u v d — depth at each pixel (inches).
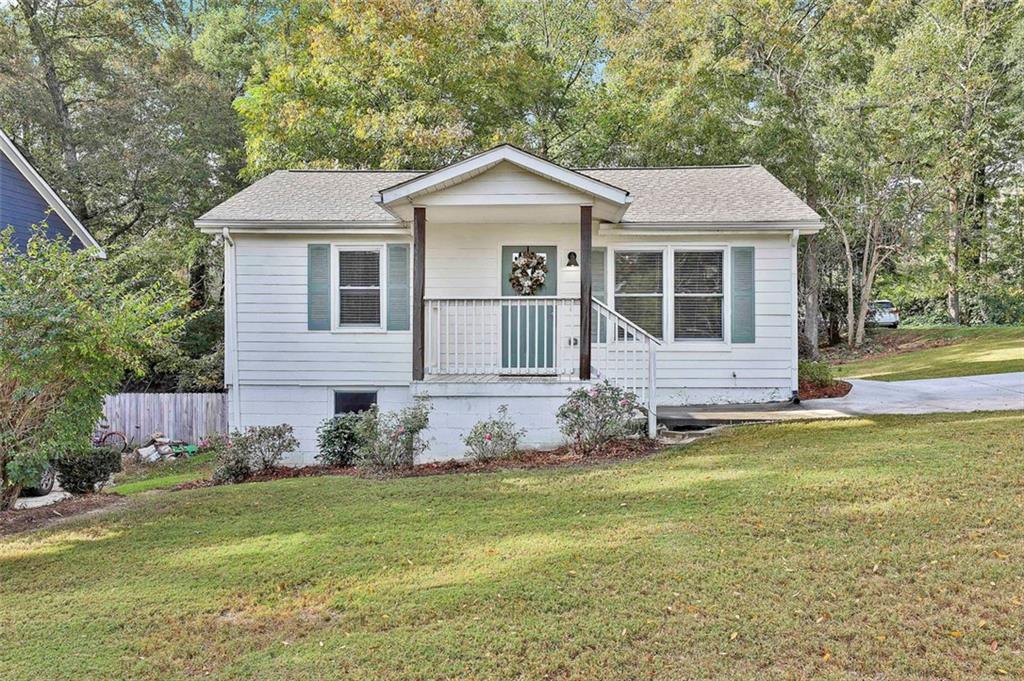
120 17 858.1
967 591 151.9
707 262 430.6
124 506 277.6
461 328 425.7
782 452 288.4
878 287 1045.8
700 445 323.9
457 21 779.4
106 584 183.8
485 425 339.0
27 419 291.6
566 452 336.8
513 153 345.1
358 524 226.7
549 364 422.6
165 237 873.5
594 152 850.1
